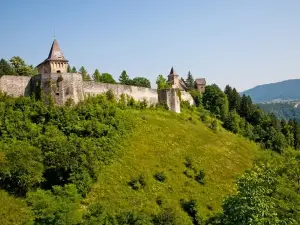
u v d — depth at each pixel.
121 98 89.19
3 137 57.75
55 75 72.38
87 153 56.88
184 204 57.22
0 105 63.59
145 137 75.75
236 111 140.50
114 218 47.12
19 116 62.84
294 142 128.25
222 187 67.50
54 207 44.22
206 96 132.38
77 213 45.06
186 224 51.12
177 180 64.06
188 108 116.44
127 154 66.06
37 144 57.59
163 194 58.12
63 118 65.06
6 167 49.53
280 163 62.81
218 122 115.06
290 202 41.09
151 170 63.91
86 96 78.81
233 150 91.12
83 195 51.69
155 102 101.75
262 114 137.62
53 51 83.88
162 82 128.12
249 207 27.48
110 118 72.44
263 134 117.25
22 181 48.66
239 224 27.19
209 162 76.88
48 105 69.00
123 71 129.75
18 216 44.62
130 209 51.38
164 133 82.00
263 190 29.47
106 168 59.44
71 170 52.44
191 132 90.88
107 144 64.44
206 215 55.78
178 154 74.31
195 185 64.62
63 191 49.00
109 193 53.84
